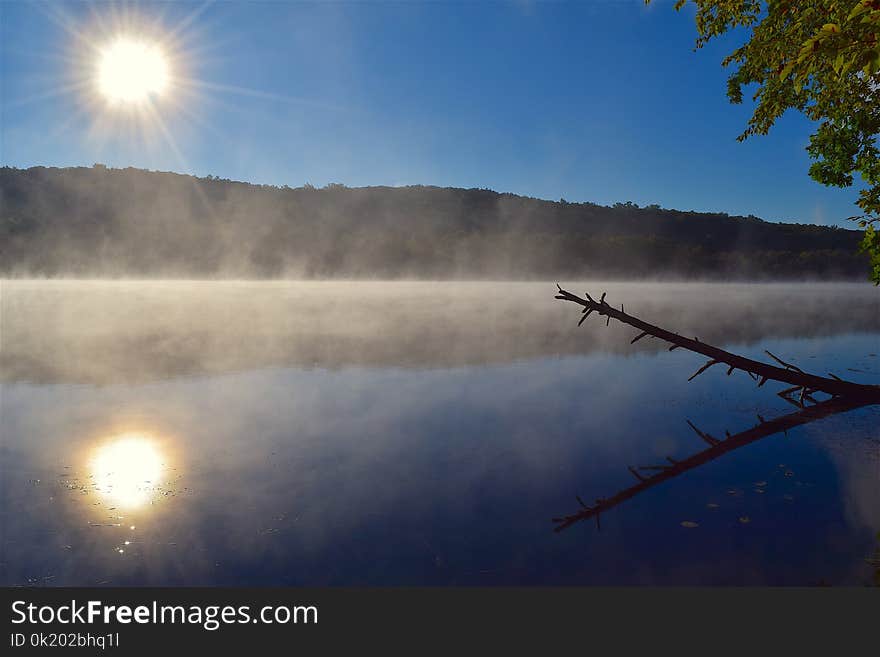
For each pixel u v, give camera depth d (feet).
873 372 36.76
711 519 15.55
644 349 48.75
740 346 48.88
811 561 13.25
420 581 12.60
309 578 12.73
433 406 28.25
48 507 16.22
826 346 48.70
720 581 12.53
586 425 25.02
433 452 21.18
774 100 30.45
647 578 12.64
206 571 12.97
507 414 26.89
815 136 30.27
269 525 15.16
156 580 12.64
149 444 21.86
